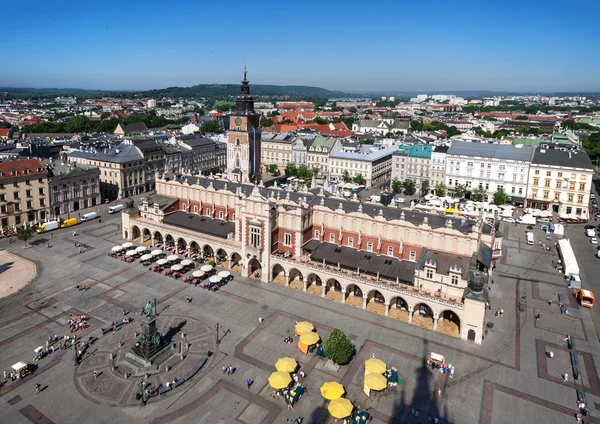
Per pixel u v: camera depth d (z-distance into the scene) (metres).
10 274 115.50
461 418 68.81
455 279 94.88
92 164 197.25
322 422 67.62
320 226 118.19
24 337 87.69
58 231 149.50
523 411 70.50
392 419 68.44
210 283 111.88
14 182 149.25
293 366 75.75
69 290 107.69
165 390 73.12
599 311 102.81
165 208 140.00
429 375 78.94
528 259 134.62
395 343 88.75
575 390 75.50
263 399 72.31
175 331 90.88
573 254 130.12
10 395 71.69
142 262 124.81
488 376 78.88
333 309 101.81
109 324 93.38
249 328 92.88
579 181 179.38
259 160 179.50
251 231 115.12
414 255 106.56
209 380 76.44
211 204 137.88
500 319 98.44
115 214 171.12
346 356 78.75
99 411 68.75
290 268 110.94
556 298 109.19
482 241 108.19
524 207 192.75
